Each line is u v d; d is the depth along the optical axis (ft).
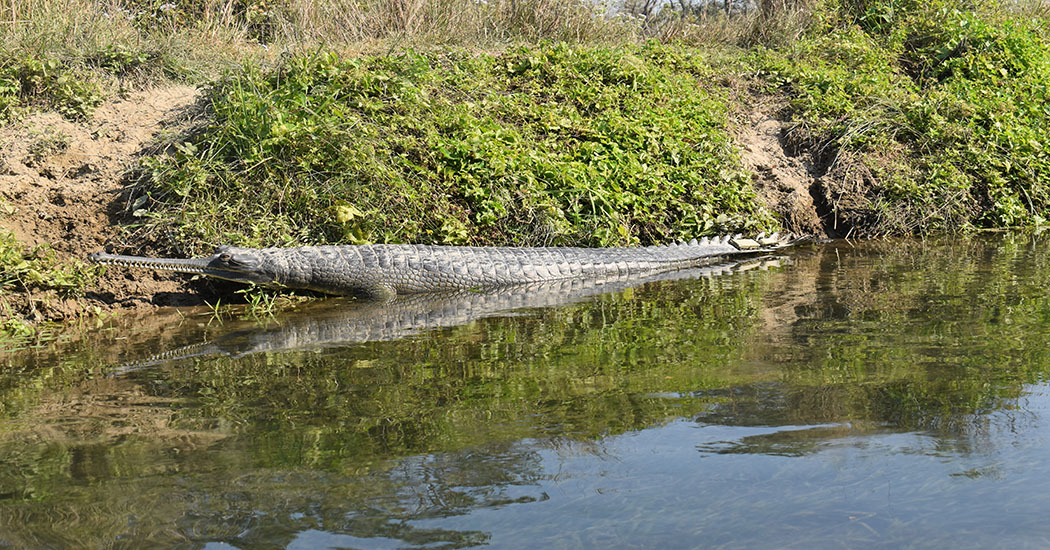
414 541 7.93
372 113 29.09
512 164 28.25
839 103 36.52
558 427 11.00
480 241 27.30
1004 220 32.37
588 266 25.89
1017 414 10.78
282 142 26.63
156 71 33.58
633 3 48.37
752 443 10.11
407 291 24.09
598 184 29.09
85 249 24.20
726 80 38.78
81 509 8.75
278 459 10.10
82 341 18.33
